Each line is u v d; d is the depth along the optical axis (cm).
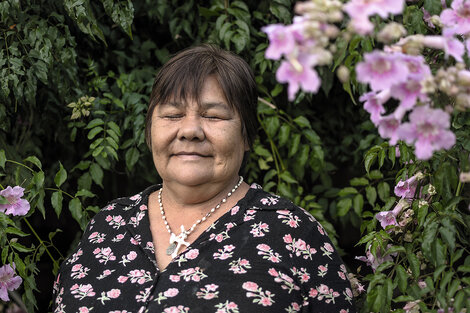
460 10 128
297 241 157
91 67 225
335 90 238
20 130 236
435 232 146
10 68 199
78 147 249
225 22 224
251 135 171
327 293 155
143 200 177
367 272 202
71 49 208
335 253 162
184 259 154
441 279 155
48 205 260
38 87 223
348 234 270
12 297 220
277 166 230
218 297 146
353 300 161
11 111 216
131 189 265
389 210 182
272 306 145
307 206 230
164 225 168
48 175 252
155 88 166
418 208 163
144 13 235
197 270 151
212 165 162
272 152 238
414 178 166
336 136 247
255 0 230
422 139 109
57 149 252
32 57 203
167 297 148
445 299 142
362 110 229
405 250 161
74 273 166
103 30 233
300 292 152
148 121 172
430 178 164
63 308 160
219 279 149
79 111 214
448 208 148
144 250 160
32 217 269
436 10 157
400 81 103
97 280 160
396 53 105
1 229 186
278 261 151
